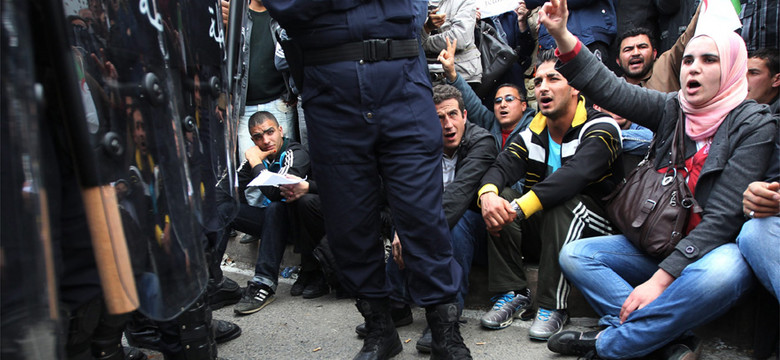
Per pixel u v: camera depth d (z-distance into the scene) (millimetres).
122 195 973
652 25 3684
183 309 1100
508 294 2701
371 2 1968
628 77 3357
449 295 2098
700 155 2123
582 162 2438
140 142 1032
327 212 2158
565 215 2457
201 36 1303
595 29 3465
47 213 763
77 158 896
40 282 739
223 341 2652
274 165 3398
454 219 2617
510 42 4051
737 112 2062
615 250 2301
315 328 2768
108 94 973
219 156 1381
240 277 3729
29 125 732
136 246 993
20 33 727
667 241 2133
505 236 2641
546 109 2588
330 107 2039
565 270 2340
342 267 2215
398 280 2643
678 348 2014
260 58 3744
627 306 2057
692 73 2090
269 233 3172
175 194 1115
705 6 2188
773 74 2527
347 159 2070
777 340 2109
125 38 1021
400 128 2025
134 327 2361
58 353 773
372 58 1977
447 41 3309
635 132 2801
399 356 2367
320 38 1985
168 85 1135
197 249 1173
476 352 2361
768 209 1864
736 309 2223
